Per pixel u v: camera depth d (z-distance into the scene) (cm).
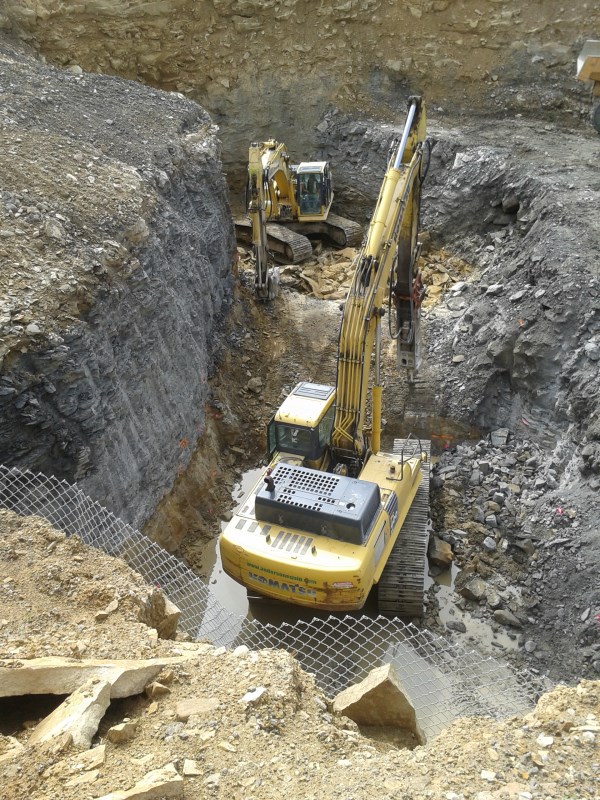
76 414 1053
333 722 634
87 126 1567
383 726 687
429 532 1323
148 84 2364
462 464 1487
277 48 2380
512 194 1931
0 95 1554
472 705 857
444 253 2062
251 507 1142
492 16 2320
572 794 521
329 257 2117
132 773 523
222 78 2373
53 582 724
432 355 1697
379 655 1071
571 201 1769
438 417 1606
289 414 1198
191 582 1049
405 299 1466
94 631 671
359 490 1075
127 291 1214
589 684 632
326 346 1755
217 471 1480
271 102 2395
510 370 1584
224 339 1694
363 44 2388
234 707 594
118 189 1337
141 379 1240
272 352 1744
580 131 2247
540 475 1445
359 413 1192
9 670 580
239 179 2405
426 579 1250
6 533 784
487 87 2356
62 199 1262
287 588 1062
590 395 1384
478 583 1220
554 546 1266
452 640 1142
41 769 516
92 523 1048
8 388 967
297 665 682
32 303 1048
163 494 1291
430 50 2367
